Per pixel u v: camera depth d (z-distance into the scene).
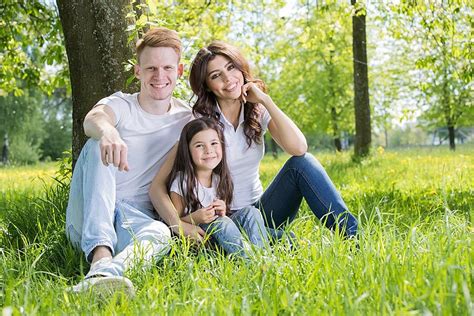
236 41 15.72
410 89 32.25
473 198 6.80
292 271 3.23
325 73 33.78
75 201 4.07
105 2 5.82
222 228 3.96
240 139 4.59
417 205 6.54
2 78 11.66
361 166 13.95
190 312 2.73
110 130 3.92
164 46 4.30
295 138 4.45
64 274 3.93
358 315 2.49
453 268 2.75
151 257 3.68
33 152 47.16
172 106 4.59
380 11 11.53
